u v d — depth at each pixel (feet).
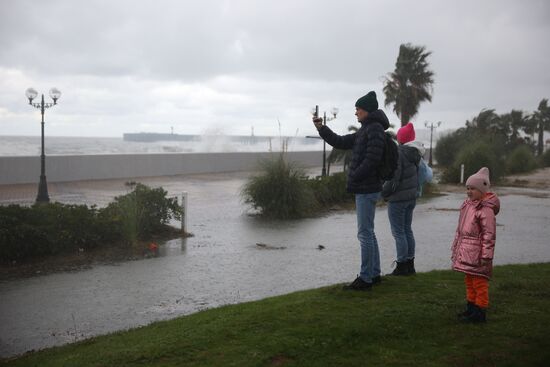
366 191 17.99
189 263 28.78
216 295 22.79
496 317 16.29
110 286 24.16
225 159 99.25
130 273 26.50
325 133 18.95
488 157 83.35
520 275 23.34
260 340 14.39
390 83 120.47
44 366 14.01
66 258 29.45
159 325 17.51
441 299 18.01
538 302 18.11
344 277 25.86
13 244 28.22
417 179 20.71
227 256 30.66
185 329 16.12
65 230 30.86
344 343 14.16
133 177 82.94
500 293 19.26
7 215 29.30
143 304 21.53
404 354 13.50
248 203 48.55
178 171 91.20
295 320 15.81
